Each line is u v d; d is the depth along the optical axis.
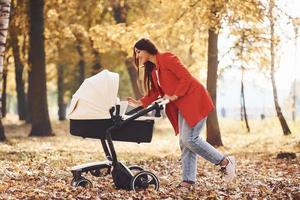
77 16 28.27
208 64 19.33
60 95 43.25
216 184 9.25
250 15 18.03
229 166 8.23
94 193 7.70
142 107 8.34
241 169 11.89
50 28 26.78
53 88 60.28
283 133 24.92
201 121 8.09
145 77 8.27
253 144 20.67
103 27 22.81
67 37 27.55
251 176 10.55
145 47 8.06
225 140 24.31
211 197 7.56
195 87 8.07
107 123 7.85
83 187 8.12
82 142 21.75
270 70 22.73
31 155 14.26
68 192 7.71
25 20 25.14
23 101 38.31
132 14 29.14
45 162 12.41
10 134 26.94
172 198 7.55
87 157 14.55
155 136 29.36
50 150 16.62
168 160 13.51
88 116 7.65
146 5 28.31
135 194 7.65
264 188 8.66
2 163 11.66
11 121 37.59
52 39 27.55
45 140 21.88
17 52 28.95
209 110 8.09
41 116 24.09
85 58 34.62
